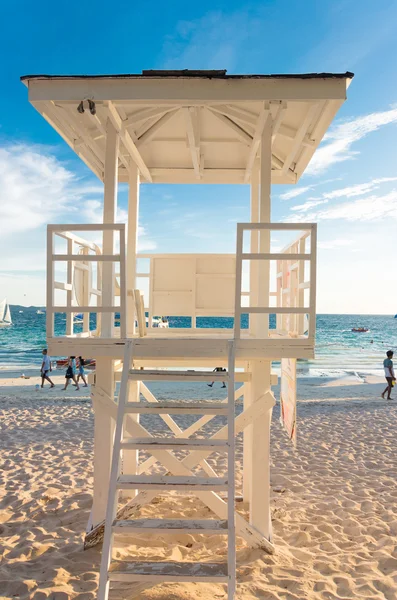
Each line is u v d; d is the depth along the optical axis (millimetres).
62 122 4797
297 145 5199
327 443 9336
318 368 29375
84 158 5688
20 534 5000
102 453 4551
